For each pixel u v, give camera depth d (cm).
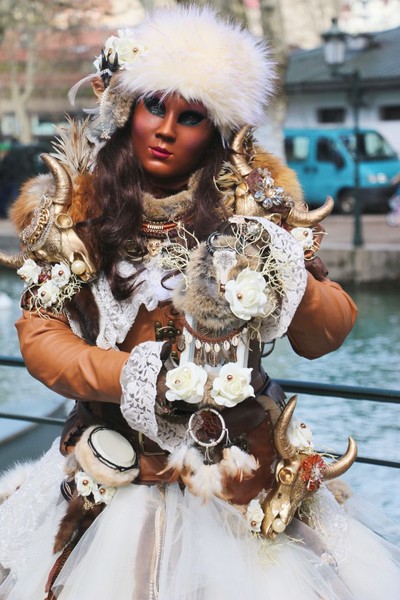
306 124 2552
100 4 2102
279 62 212
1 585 201
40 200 199
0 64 2952
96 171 199
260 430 195
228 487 190
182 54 189
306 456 194
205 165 198
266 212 196
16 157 1909
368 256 1307
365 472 372
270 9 1254
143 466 195
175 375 181
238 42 196
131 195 196
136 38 196
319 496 203
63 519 194
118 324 194
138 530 189
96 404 199
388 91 2466
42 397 608
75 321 198
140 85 190
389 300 1243
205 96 190
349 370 735
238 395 183
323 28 2828
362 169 2056
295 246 186
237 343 188
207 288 184
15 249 1470
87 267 193
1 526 204
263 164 203
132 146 200
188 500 191
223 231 191
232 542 188
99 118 203
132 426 183
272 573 190
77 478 192
